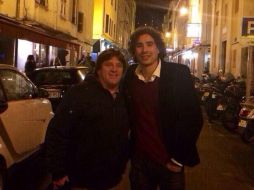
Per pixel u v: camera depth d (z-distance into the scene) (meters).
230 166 3.91
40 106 3.43
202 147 4.79
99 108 1.72
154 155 1.87
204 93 7.47
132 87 1.89
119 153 1.77
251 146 4.88
